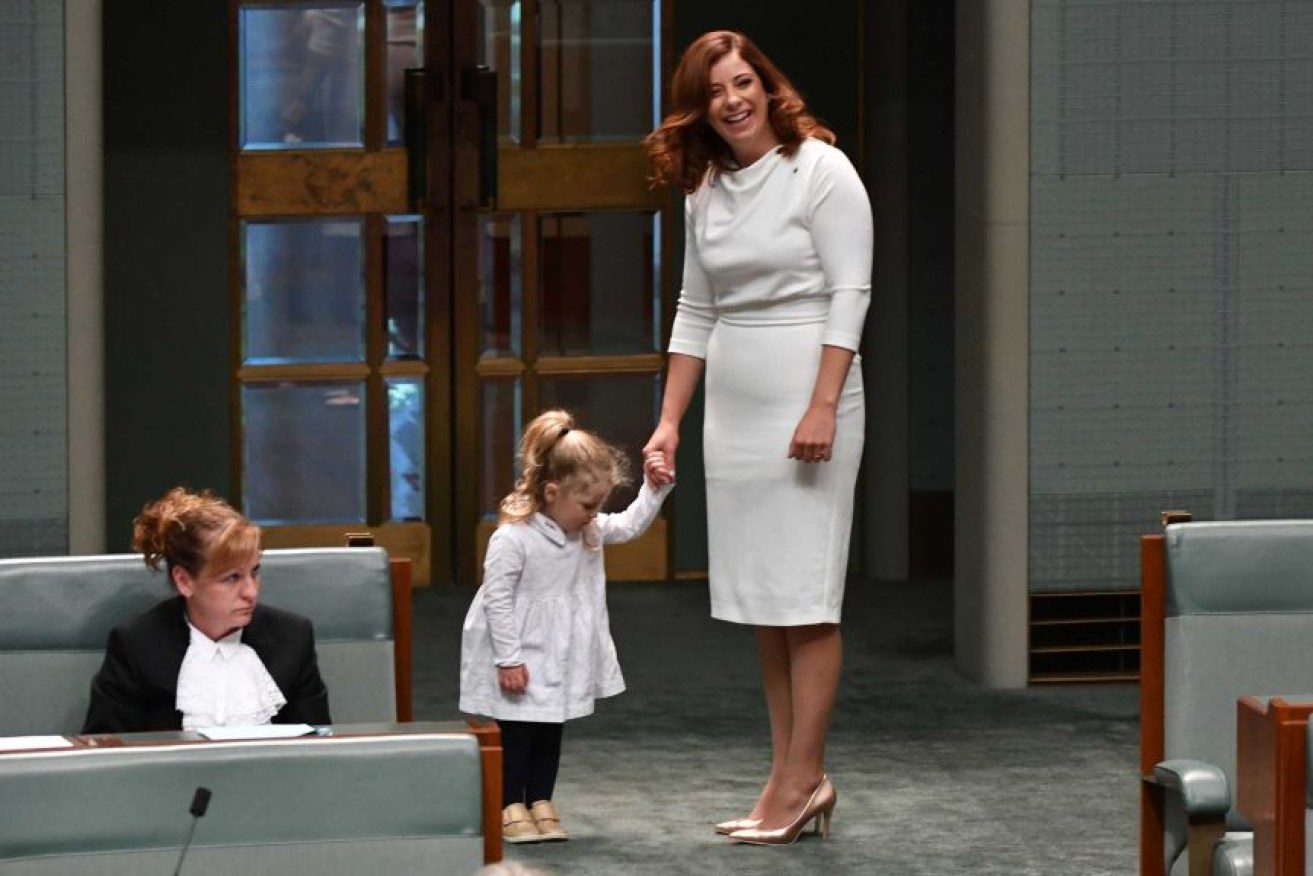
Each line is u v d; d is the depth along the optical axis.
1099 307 23.22
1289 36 23.14
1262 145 23.22
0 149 21.33
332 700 13.04
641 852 17.39
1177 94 23.12
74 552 21.62
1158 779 13.04
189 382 29.52
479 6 29.58
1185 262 23.23
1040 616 23.70
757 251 17.23
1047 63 23.02
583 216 29.94
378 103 29.59
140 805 9.55
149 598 12.87
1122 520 23.42
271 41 29.39
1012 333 23.17
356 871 9.73
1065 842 17.64
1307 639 13.91
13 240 21.39
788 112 17.22
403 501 30.08
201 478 29.64
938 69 30.02
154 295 29.42
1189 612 13.86
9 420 21.47
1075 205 23.14
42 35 21.31
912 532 30.89
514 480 30.16
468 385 29.94
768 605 17.47
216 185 29.39
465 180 29.66
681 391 18.20
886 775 20.02
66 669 12.70
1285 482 23.52
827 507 17.44
